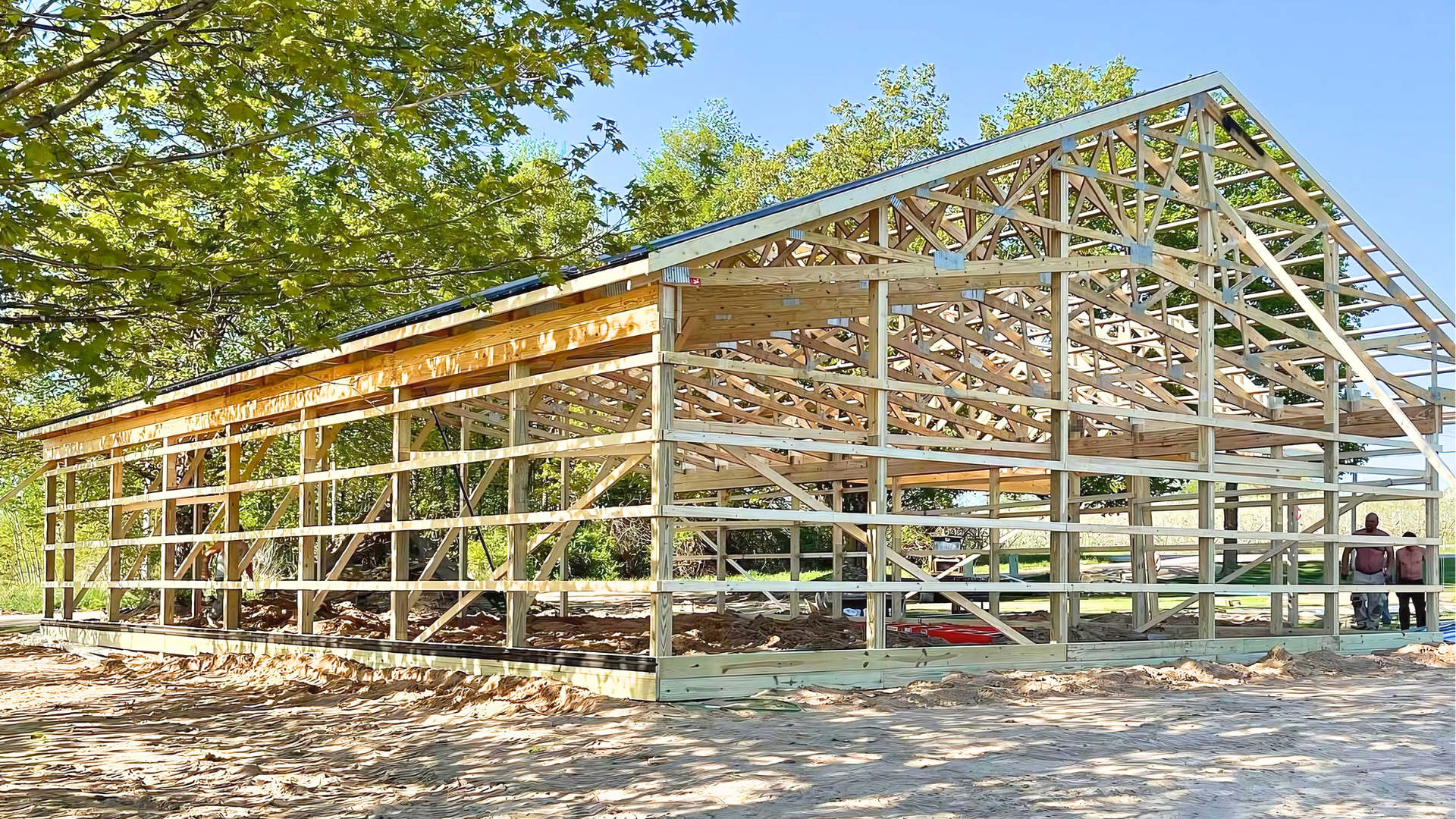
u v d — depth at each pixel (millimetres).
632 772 7473
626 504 35688
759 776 7273
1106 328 17469
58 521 20250
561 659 10797
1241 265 14773
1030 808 6457
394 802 6922
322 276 8953
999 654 12148
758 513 10602
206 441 15703
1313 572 30562
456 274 9398
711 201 40219
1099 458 17500
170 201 11492
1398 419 14070
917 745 8312
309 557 13953
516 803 6766
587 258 10602
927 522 11672
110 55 7902
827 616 19609
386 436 24188
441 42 9258
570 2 9297
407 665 12383
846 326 12812
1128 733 8805
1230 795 6746
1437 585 16453
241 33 8453
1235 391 15664
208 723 10094
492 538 36188
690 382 14492
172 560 16719
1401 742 8438
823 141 40969
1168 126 14461
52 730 9781
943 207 12250
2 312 8352
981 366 14492
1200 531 13984
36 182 8258
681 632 15875
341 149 12680
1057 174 12953
